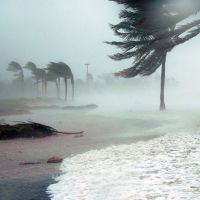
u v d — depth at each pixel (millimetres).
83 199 7676
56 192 8359
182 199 6969
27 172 10750
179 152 11750
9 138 20016
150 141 15242
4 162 12656
